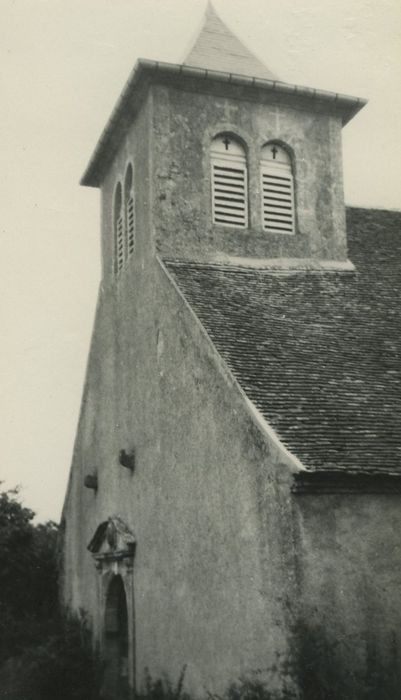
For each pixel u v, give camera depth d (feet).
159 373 43.52
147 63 47.14
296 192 50.42
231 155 49.83
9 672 48.75
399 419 32.68
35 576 64.90
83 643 52.75
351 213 55.83
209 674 34.30
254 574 30.86
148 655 42.09
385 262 50.39
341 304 43.50
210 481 35.55
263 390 33.24
